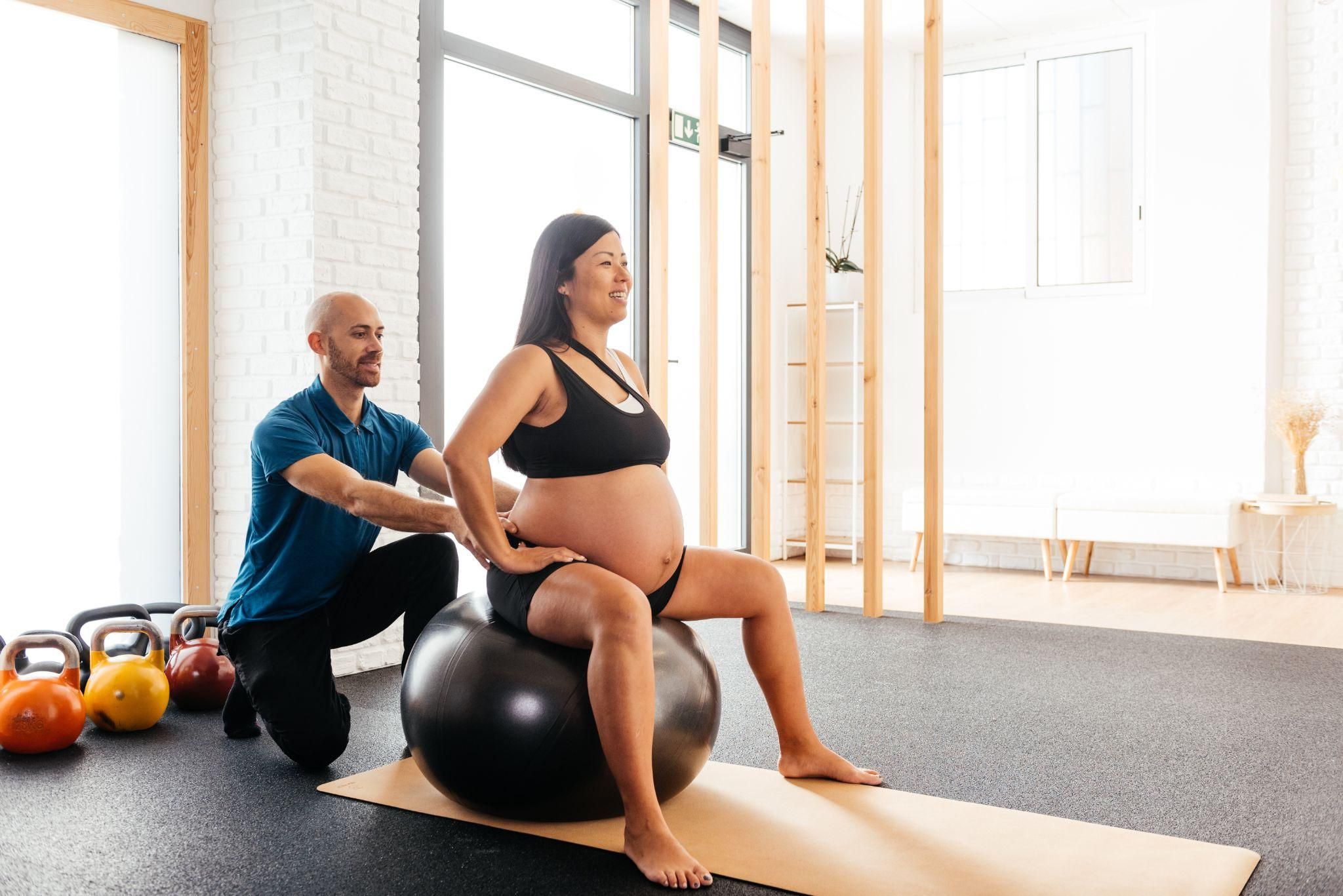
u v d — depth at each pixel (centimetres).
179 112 380
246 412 381
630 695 202
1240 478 609
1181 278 622
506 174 481
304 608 266
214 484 388
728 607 245
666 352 493
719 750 282
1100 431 649
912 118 708
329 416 275
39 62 345
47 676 283
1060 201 672
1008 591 576
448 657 222
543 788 214
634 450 226
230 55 383
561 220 232
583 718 212
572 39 521
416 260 409
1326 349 595
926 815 228
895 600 547
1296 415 571
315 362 366
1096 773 261
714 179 501
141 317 371
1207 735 295
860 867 199
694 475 632
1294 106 600
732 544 670
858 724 307
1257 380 602
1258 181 599
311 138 368
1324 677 367
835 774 252
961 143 704
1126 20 646
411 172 407
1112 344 644
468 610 231
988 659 397
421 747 223
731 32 654
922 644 427
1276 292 602
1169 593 571
